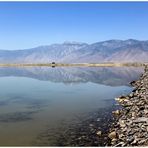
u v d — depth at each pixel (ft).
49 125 95.55
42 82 276.62
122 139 72.69
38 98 159.84
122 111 110.01
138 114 94.32
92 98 156.15
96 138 79.10
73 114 112.88
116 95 166.81
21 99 156.35
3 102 145.79
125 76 326.65
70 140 78.23
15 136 82.64
